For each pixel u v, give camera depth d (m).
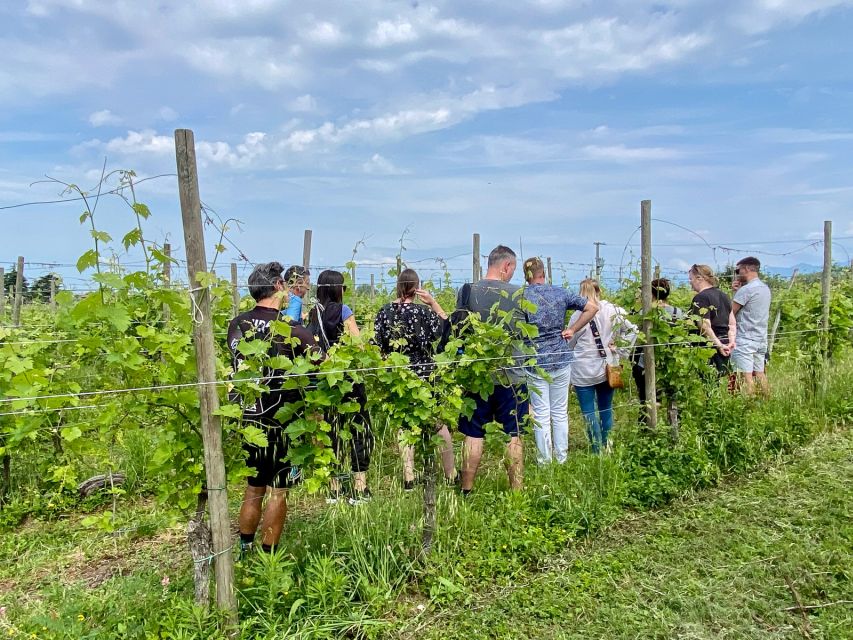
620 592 3.45
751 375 6.75
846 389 7.02
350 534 3.67
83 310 2.75
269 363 3.14
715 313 6.25
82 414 3.87
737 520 4.30
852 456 5.40
